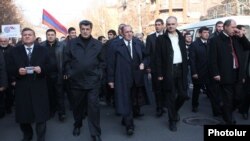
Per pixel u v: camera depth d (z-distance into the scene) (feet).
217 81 24.54
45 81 21.50
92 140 22.91
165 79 23.70
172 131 24.48
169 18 23.73
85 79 21.68
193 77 29.37
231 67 23.71
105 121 28.30
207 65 27.09
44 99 21.26
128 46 23.82
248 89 26.09
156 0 192.34
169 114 24.53
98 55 22.17
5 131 26.27
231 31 23.43
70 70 22.24
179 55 23.80
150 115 29.78
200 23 43.16
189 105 33.09
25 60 20.94
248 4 103.30
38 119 20.95
